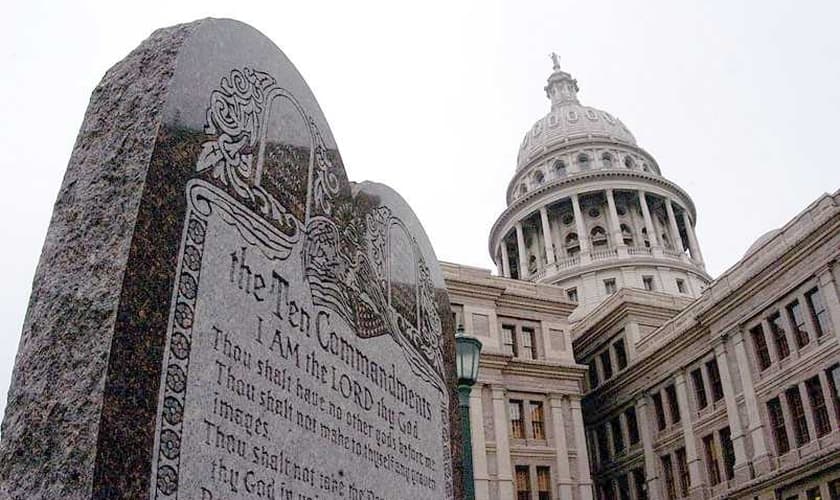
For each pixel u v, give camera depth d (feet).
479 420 141.28
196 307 14.40
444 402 27.27
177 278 14.15
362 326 21.61
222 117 16.56
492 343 150.92
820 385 113.70
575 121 315.99
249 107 17.63
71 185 15.43
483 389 145.07
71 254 14.34
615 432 164.45
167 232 14.23
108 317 12.78
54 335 13.53
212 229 15.43
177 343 13.71
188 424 13.42
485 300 155.33
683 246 288.51
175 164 14.84
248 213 16.80
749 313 129.08
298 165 19.54
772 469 119.24
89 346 12.73
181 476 12.96
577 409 154.61
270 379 16.29
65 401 12.49
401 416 23.07
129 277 13.17
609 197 272.72
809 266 117.80
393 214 26.40
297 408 17.12
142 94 15.44
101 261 13.60
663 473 147.13
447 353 28.84
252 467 14.93
